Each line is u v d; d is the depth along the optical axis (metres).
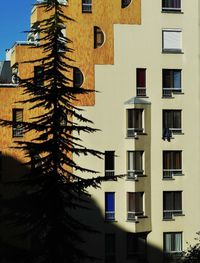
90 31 47.25
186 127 48.84
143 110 47.75
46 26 33.22
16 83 45.69
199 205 48.81
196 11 49.44
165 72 48.69
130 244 47.31
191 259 30.58
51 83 30.27
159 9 48.66
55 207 29.59
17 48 45.47
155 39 48.47
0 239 40.25
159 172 48.03
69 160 30.23
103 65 47.38
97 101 47.09
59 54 30.53
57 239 29.41
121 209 47.09
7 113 45.56
